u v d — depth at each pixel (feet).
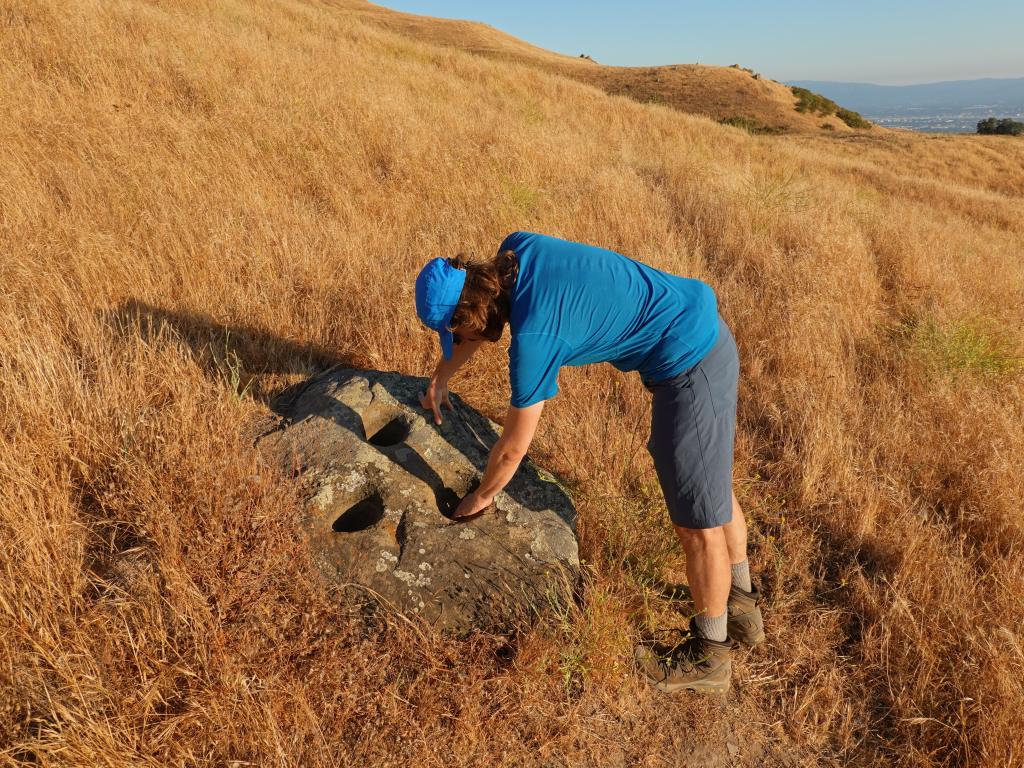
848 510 10.05
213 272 12.65
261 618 6.82
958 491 10.45
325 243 14.49
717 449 6.77
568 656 7.14
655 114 52.54
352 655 6.81
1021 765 6.52
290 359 11.21
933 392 12.90
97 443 8.07
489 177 20.44
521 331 6.07
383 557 7.63
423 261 14.90
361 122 22.94
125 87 21.62
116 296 11.54
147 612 6.43
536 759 6.65
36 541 6.64
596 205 19.45
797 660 8.05
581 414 11.16
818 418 11.37
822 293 16.15
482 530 8.11
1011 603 8.31
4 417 8.14
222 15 39.40
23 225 12.44
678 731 7.23
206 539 7.26
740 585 8.03
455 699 6.70
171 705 6.14
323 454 8.67
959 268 21.66
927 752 7.00
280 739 5.96
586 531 8.96
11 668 5.75
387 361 11.68
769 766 7.04
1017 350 15.06
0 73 19.33
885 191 46.14
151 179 15.39
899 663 7.82
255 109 21.91
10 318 9.63
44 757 5.22
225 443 8.42
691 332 6.63
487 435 9.91
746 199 21.52
